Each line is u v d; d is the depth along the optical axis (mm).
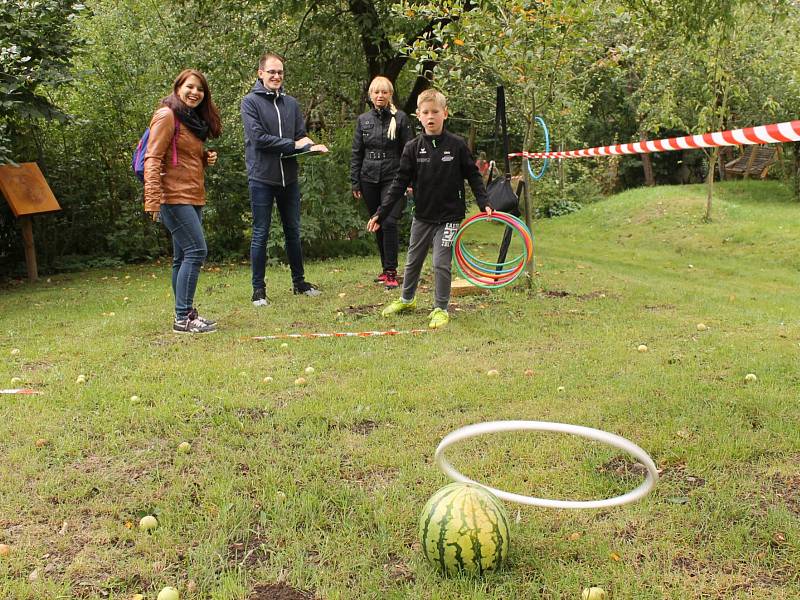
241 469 3791
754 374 5133
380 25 13266
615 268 11805
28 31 10195
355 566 2875
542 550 2969
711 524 3115
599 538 3035
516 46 7773
